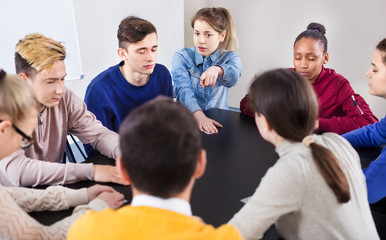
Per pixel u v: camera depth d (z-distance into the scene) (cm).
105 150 133
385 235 95
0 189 71
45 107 127
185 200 57
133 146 52
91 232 51
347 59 340
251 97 80
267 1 374
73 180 109
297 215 76
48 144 134
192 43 436
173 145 51
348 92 180
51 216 92
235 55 216
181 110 55
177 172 52
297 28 362
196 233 49
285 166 72
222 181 110
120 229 50
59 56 113
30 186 109
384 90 122
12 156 110
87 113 145
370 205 112
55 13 296
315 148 73
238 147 138
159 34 375
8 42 277
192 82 224
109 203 94
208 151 134
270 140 82
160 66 189
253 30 395
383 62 119
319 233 75
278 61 386
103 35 333
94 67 335
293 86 74
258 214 72
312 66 174
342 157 80
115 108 172
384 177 108
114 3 332
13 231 69
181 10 391
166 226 49
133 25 151
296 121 74
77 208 89
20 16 278
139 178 53
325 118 178
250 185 108
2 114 72
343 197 72
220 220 90
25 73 112
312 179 72
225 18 206
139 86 176
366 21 318
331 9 335
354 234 77
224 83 204
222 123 171
